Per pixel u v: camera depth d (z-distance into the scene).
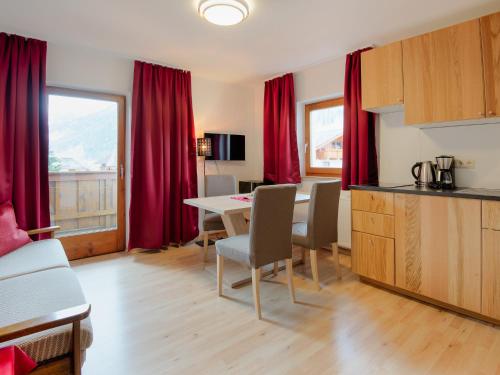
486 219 1.94
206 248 3.25
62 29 2.74
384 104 2.68
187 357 1.67
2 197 2.69
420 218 2.26
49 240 2.48
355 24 2.65
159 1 2.26
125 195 3.72
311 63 3.70
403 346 1.76
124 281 2.74
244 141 4.60
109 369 1.58
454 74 2.26
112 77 3.41
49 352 1.13
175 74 3.79
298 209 4.10
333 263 3.21
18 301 1.41
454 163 2.61
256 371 1.56
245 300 2.37
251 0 2.24
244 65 3.75
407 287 2.36
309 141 4.16
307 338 1.85
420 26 2.71
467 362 1.62
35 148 2.87
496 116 2.09
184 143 3.88
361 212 2.64
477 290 1.99
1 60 2.70
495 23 2.07
